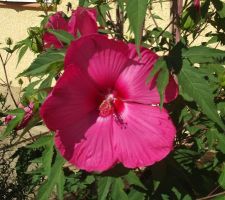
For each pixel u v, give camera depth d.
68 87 0.47
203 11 0.57
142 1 0.41
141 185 0.54
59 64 0.50
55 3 0.85
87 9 0.56
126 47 0.47
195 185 0.62
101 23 0.71
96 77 0.48
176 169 0.59
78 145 0.49
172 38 0.68
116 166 0.53
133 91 0.49
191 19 0.58
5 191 1.02
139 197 0.58
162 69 0.46
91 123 0.50
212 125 0.58
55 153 0.59
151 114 0.49
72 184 0.75
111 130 0.50
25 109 0.64
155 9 1.49
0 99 1.08
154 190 0.56
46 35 0.61
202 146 0.69
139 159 0.49
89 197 0.81
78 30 0.55
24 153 0.87
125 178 0.56
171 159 0.59
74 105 0.48
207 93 0.47
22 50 0.72
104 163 0.49
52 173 0.56
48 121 0.47
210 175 0.65
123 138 0.49
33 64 0.50
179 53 0.48
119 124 0.50
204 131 0.67
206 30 1.39
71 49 0.45
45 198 0.55
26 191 1.01
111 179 0.54
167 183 0.59
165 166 0.57
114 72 0.48
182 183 0.59
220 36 0.69
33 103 0.61
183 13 0.59
